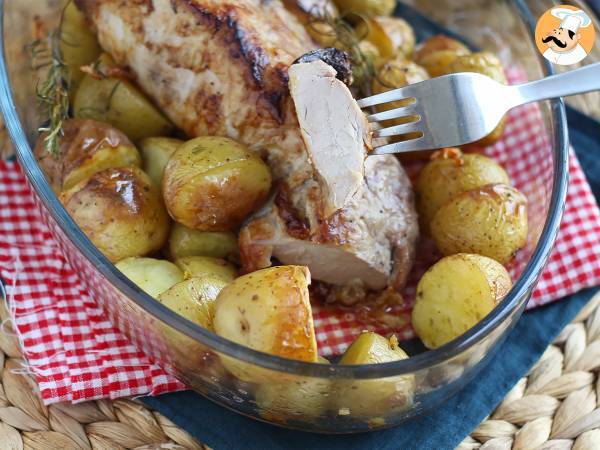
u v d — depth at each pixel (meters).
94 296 0.33
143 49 0.36
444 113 0.32
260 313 0.27
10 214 0.38
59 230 0.30
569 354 0.35
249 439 0.32
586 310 0.37
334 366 0.25
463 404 0.33
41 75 0.39
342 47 0.39
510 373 0.34
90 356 0.33
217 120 0.35
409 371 0.26
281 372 0.26
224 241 0.35
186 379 0.31
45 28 0.41
